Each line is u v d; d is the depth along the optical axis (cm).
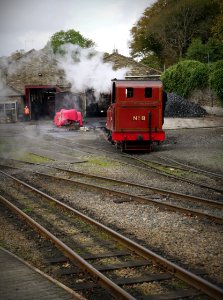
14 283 637
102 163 1878
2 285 629
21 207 1178
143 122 2138
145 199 1173
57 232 946
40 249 832
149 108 2131
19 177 1623
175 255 785
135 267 730
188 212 1048
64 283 674
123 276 698
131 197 1221
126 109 2131
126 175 1597
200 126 3288
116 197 1249
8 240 895
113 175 1602
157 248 823
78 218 1045
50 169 1770
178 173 1616
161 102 2131
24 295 593
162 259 715
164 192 1276
